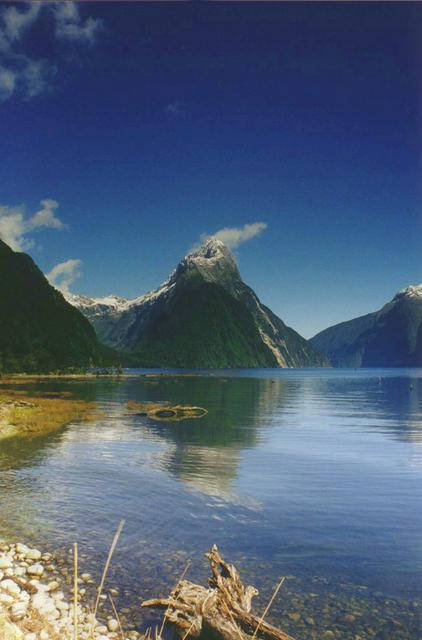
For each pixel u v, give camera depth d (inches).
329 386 5246.1
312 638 330.0
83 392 3371.1
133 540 509.0
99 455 981.2
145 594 388.8
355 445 1165.7
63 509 613.0
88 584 405.1
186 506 633.0
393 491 716.7
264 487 736.3
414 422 1727.4
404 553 479.8
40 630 323.9
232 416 1883.6
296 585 408.8
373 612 365.1
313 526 557.9
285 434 1359.5
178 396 3063.5
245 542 507.8
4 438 1196.5
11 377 6973.4
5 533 523.8
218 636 324.2
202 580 413.7
